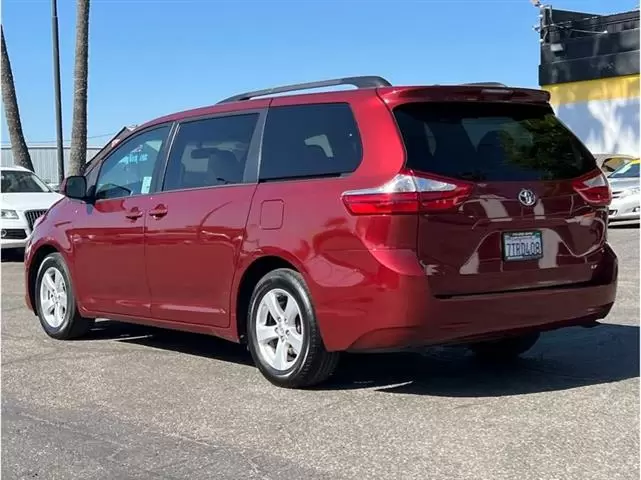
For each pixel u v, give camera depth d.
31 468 4.30
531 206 5.23
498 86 5.44
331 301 5.11
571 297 5.40
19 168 16.20
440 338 4.95
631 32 25.14
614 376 5.72
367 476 4.02
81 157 19.41
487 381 5.68
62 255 7.41
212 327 6.04
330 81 5.72
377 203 4.92
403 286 4.83
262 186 5.68
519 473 3.98
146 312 6.59
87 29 19.17
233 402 5.32
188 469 4.20
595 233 5.63
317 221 5.20
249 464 4.24
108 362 6.57
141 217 6.55
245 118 6.04
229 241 5.78
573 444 4.35
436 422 4.77
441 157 5.06
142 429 4.86
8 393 5.72
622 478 3.90
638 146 25.28
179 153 6.48
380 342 4.96
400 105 5.16
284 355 5.53
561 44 26.94
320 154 5.43
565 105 27.09
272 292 5.55
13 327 8.17
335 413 5.01
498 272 5.11
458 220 4.98
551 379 5.69
